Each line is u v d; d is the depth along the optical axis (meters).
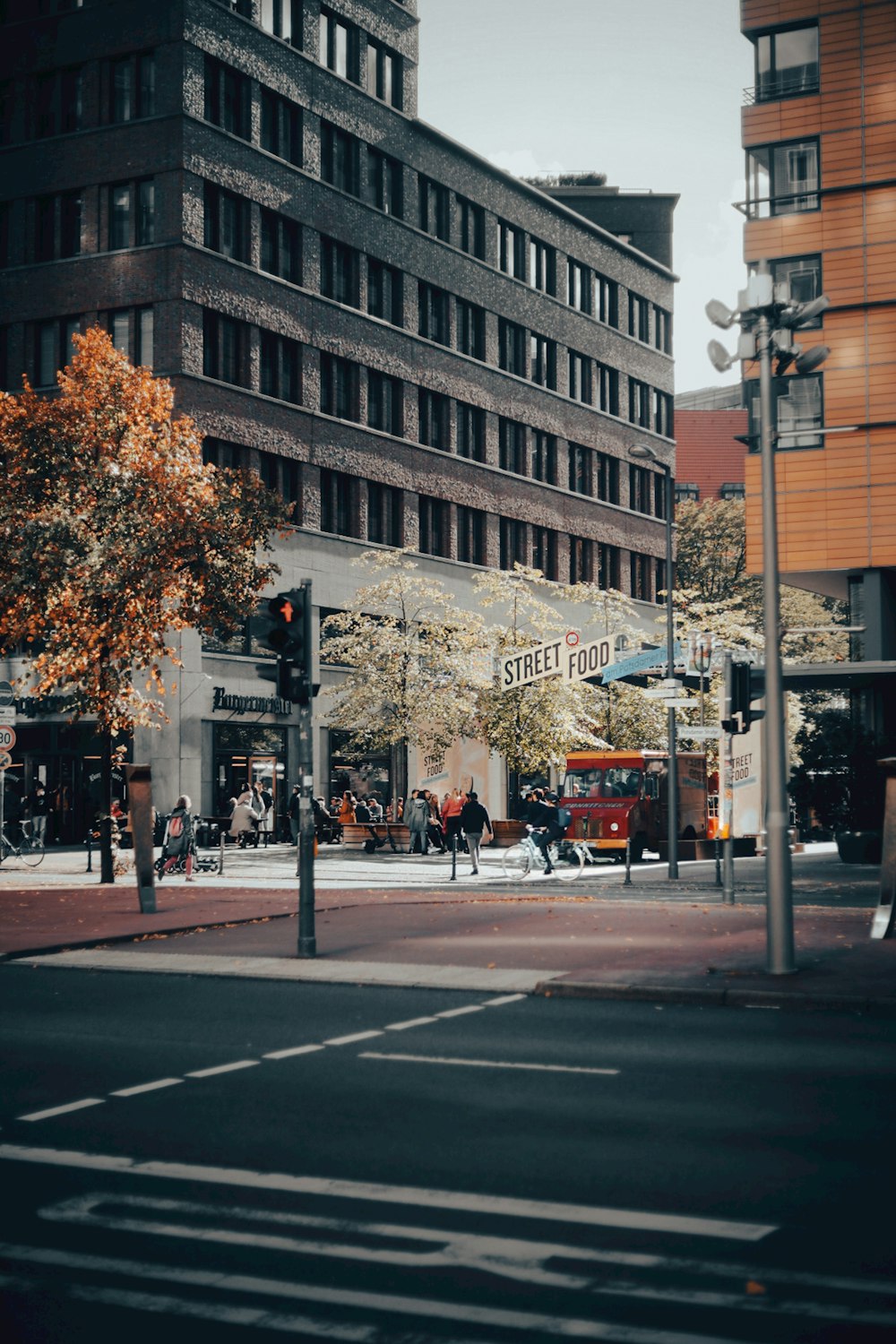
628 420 71.88
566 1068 10.13
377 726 46.69
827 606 77.56
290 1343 5.01
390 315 54.94
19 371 46.25
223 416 45.75
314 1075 9.94
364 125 53.38
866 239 43.66
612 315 70.81
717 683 33.19
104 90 45.72
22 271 46.31
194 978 15.62
